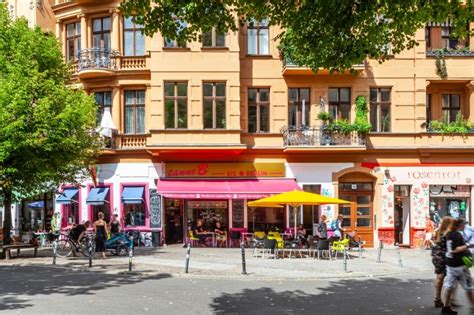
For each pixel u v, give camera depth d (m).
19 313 10.57
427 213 26.36
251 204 21.19
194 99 25.98
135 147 26.56
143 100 27.05
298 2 11.59
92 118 22.28
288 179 26.38
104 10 27.12
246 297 12.42
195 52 26.14
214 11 10.82
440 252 11.21
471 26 21.86
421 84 26.89
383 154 26.64
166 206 26.86
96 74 26.61
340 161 26.56
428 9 10.57
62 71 23.09
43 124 19.83
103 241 20.67
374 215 26.67
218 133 25.84
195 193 24.92
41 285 14.13
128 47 27.27
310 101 27.00
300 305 11.50
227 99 25.98
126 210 26.64
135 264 18.70
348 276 16.25
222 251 23.72
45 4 29.38
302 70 26.02
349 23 10.94
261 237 23.36
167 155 26.34
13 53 21.56
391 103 26.97
